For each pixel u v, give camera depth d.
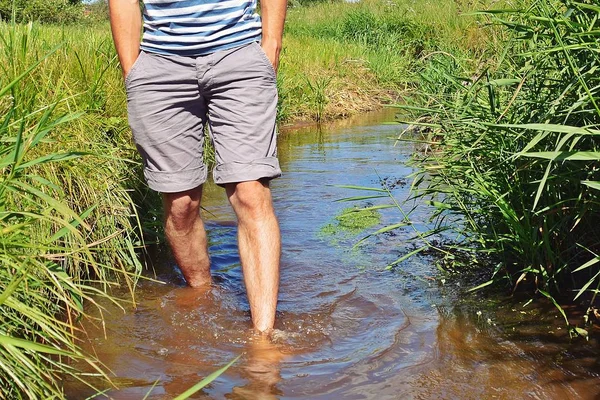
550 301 3.22
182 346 2.90
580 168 3.02
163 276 3.80
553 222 3.23
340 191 5.61
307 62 13.39
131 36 3.26
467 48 10.54
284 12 3.21
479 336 2.92
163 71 3.18
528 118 3.32
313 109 11.32
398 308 3.26
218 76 3.11
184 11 3.12
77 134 3.82
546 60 3.34
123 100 4.74
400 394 2.46
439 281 3.60
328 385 2.54
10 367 2.15
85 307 3.30
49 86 4.00
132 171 4.32
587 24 3.01
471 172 3.63
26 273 2.06
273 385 2.55
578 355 2.70
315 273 3.76
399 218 4.75
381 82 14.09
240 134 3.10
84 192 3.65
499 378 2.55
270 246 3.08
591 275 3.28
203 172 3.44
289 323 3.12
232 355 2.82
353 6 21.03
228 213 5.08
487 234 3.46
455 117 3.83
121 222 3.82
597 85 2.88
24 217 2.58
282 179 6.14
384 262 3.93
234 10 3.13
